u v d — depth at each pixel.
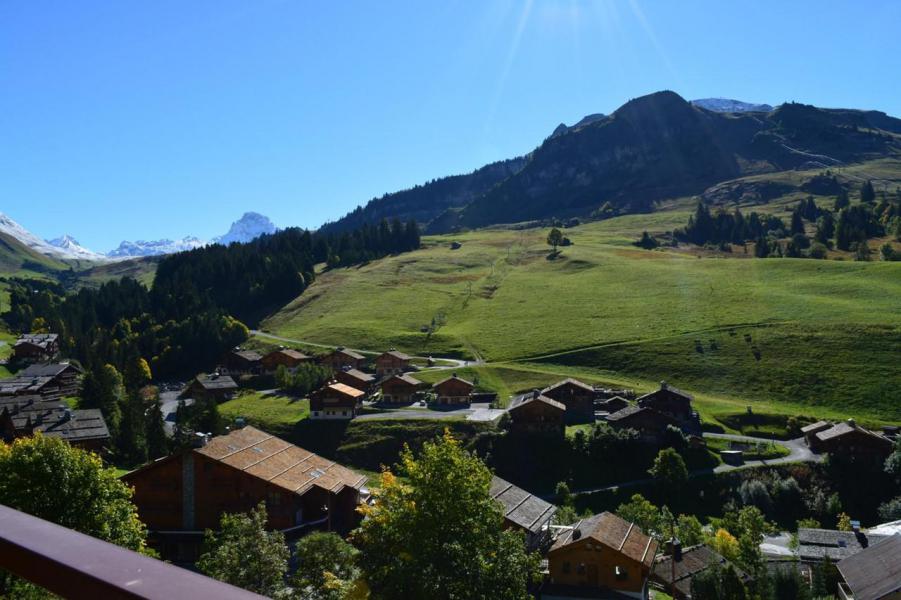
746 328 145.75
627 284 195.75
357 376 136.12
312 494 61.25
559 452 100.50
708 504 90.19
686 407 112.31
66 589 2.94
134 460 89.56
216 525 57.69
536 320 171.25
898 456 90.31
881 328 135.62
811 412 113.31
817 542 64.19
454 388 125.94
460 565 31.16
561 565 53.91
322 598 34.03
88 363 153.75
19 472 35.00
